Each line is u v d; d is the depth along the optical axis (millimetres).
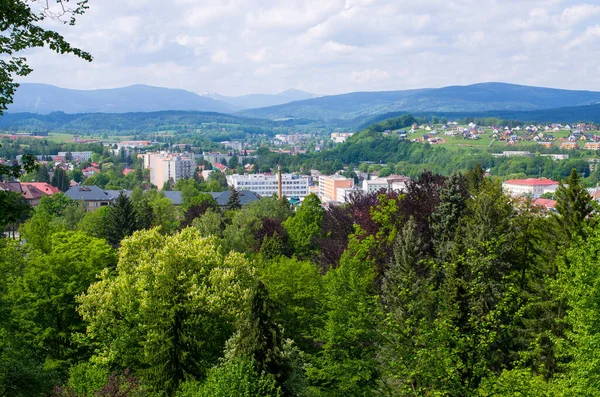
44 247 64562
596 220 41031
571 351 28219
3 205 20328
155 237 53625
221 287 44031
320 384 39781
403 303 43656
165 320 36906
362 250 53812
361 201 71562
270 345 34125
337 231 71250
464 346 29203
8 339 32781
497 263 41719
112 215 97375
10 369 29625
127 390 32031
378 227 60844
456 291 35656
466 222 50812
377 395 36375
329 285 39625
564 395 26516
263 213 123125
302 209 87812
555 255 41094
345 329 36750
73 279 47500
